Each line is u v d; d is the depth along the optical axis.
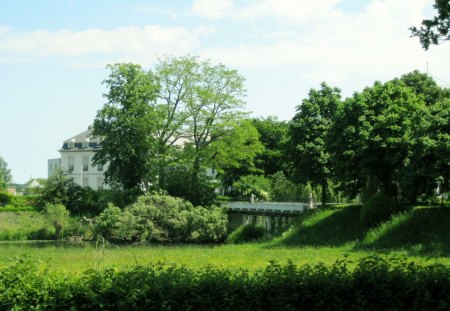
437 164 34.66
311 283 10.91
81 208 71.56
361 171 41.47
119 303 10.91
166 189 62.47
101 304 10.93
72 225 65.69
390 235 36.31
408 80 53.56
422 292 10.70
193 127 65.38
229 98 64.31
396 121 40.84
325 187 51.56
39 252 36.75
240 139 64.44
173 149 65.38
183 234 56.72
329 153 45.00
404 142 39.31
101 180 111.94
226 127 64.12
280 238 46.16
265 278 11.13
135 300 10.86
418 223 35.88
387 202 39.66
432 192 39.81
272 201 73.56
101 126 67.94
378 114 42.28
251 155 65.50
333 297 10.80
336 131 43.47
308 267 11.46
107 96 67.88
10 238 64.44
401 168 40.28
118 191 66.00
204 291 10.88
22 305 11.24
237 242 53.12
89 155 112.94
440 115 35.50
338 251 33.34
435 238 33.34
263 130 93.56
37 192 73.19
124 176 68.12
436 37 13.38
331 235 42.34
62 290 11.23
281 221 57.78
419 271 11.20
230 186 89.62
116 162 68.00
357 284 10.89
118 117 66.44
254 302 10.77
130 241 56.66
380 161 41.19
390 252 31.20
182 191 62.84
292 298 10.77
